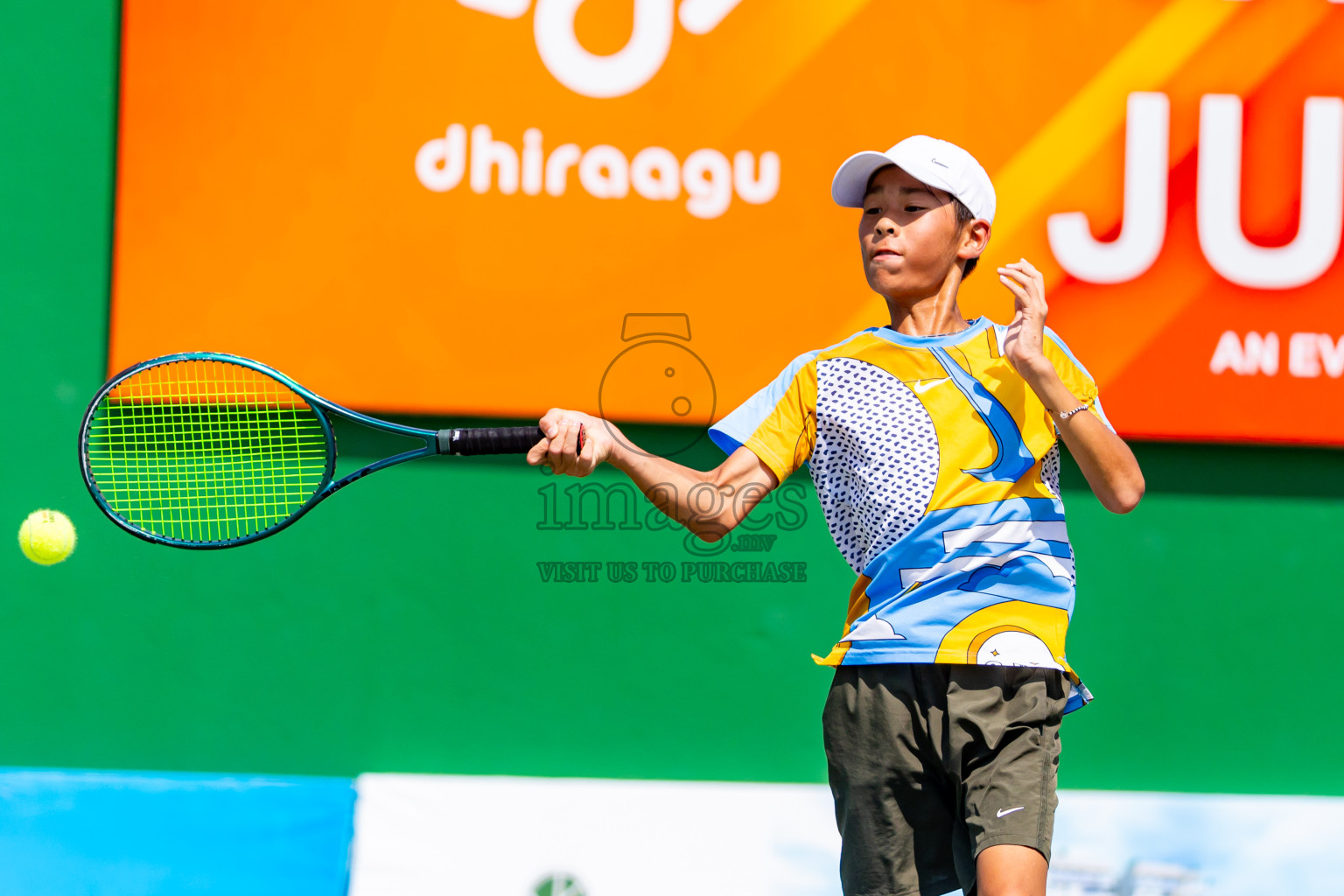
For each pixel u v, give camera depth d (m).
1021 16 11.27
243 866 10.59
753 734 11.39
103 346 11.42
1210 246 11.30
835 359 7.54
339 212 11.15
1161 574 11.54
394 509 11.41
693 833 10.67
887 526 7.09
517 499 11.45
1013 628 6.86
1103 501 7.14
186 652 11.35
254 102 11.11
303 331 11.15
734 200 11.25
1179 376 11.27
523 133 11.23
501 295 11.19
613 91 11.24
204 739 11.30
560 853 10.62
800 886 10.59
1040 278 7.10
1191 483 11.59
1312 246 11.32
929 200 7.46
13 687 11.27
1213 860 10.73
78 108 11.44
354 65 11.16
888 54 11.26
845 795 7.26
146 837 10.59
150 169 11.09
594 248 11.23
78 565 11.31
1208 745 11.49
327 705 11.34
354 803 10.77
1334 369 11.30
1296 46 11.34
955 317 7.71
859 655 7.07
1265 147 11.33
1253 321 11.30
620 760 11.36
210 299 11.11
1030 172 11.26
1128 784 11.45
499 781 10.80
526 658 11.40
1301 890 10.70
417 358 11.16
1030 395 7.21
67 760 11.26
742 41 11.24
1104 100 11.27
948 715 6.88
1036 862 6.44
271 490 11.35
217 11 11.11
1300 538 11.59
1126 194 11.27
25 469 11.31
